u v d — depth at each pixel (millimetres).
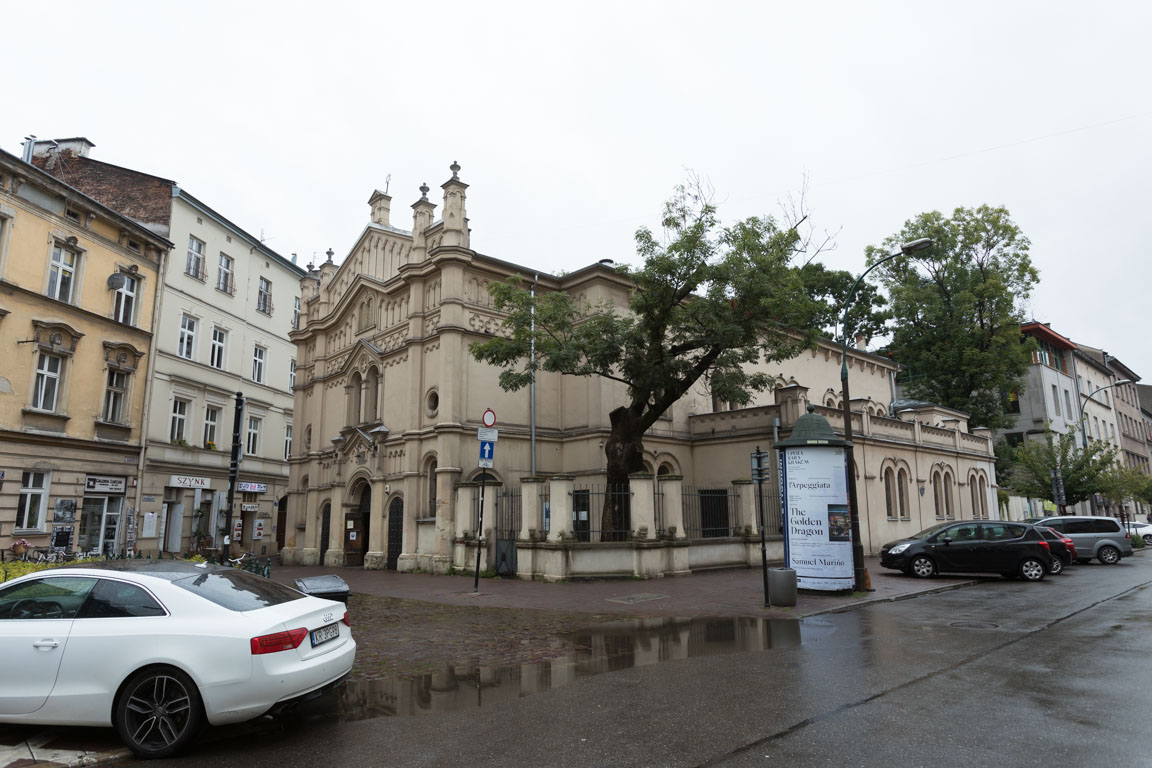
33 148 31281
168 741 5945
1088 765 5289
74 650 6074
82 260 24516
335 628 7059
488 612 14070
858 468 28016
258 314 38250
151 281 27719
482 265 25906
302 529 32594
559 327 20234
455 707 7336
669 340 21375
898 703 7055
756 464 14664
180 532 31250
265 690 6023
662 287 19047
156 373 30234
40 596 6445
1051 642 10297
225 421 34844
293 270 41750
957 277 43875
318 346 33500
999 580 19828
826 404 37500
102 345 25141
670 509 20344
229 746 6215
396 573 23859
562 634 11531
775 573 14273
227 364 35375
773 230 19438
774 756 5582
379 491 26547
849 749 5711
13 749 6152
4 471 21359
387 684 8359
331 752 6000
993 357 42219
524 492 20156
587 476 25688
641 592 16484
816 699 7262
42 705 6020
